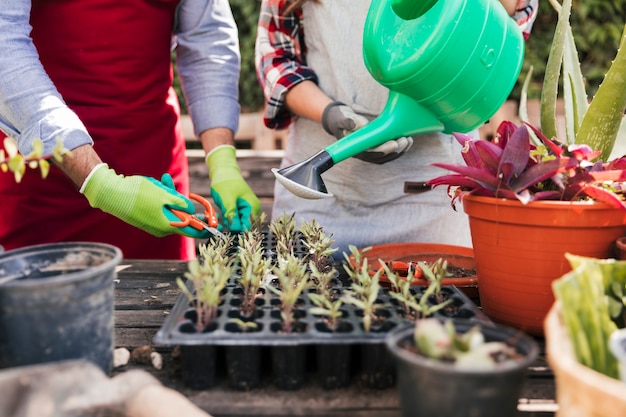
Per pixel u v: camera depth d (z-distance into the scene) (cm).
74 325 63
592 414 47
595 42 333
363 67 125
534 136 100
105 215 144
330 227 140
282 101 127
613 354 55
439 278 80
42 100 98
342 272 106
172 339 65
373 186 137
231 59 143
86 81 132
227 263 96
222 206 122
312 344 68
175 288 104
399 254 117
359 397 66
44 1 124
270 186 212
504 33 96
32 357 62
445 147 134
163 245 156
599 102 89
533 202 75
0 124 104
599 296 61
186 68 142
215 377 70
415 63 93
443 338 52
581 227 75
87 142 99
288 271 83
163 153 149
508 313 83
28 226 140
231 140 138
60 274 73
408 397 53
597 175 76
